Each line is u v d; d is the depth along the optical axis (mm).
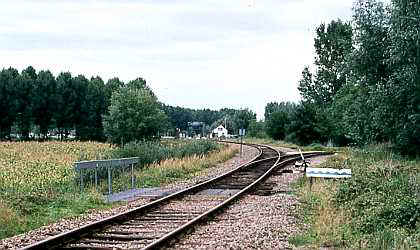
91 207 17250
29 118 116062
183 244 11250
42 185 23969
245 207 17172
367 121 38625
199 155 43438
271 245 11227
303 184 23828
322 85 97000
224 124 172000
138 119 75312
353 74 39969
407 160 32812
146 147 35312
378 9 38438
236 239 11789
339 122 72625
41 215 15367
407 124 34500
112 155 30750
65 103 118938
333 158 40406
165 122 78188
